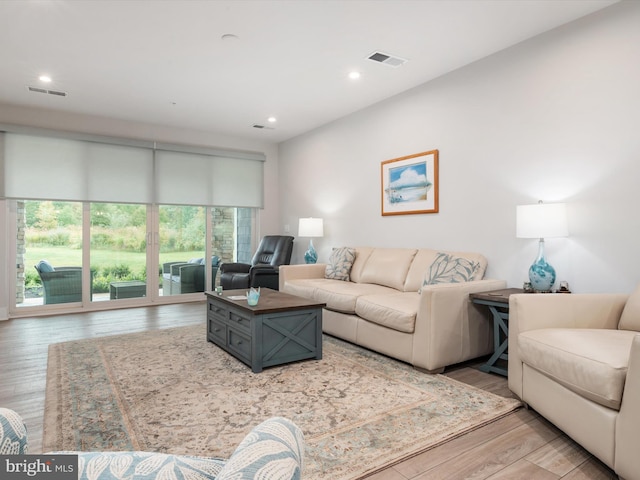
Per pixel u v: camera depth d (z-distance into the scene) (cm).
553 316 218
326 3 257
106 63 344
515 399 227
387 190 432
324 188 537
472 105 345
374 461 163
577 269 274
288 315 282
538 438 186
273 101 443
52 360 294
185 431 187
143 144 523
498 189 324
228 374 265
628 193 248
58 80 381
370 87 402
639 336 139
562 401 178
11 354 312
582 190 270
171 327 403
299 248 592
